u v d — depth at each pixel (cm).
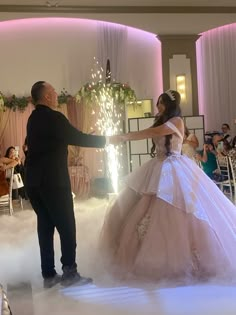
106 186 892
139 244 348
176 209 340
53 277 350
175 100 370
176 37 956
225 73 1000
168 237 335
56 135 332
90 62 949
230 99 1004
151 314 280
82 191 891
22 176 793
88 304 302
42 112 337
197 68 996
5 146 904
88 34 947
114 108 888
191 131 920
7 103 902
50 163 335
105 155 920
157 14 897
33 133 338
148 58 973
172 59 962
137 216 353
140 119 854
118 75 952
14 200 827
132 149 866
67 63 943
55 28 938
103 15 893
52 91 346
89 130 904
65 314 287
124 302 301
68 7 866
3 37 923
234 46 997
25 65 932
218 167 748
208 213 346
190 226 338
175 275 333
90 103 887
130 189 371
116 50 951
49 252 354
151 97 974
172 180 350
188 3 872
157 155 371
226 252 339
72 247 342
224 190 760
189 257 332
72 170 891
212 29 988
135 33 967
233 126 1008
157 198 347
